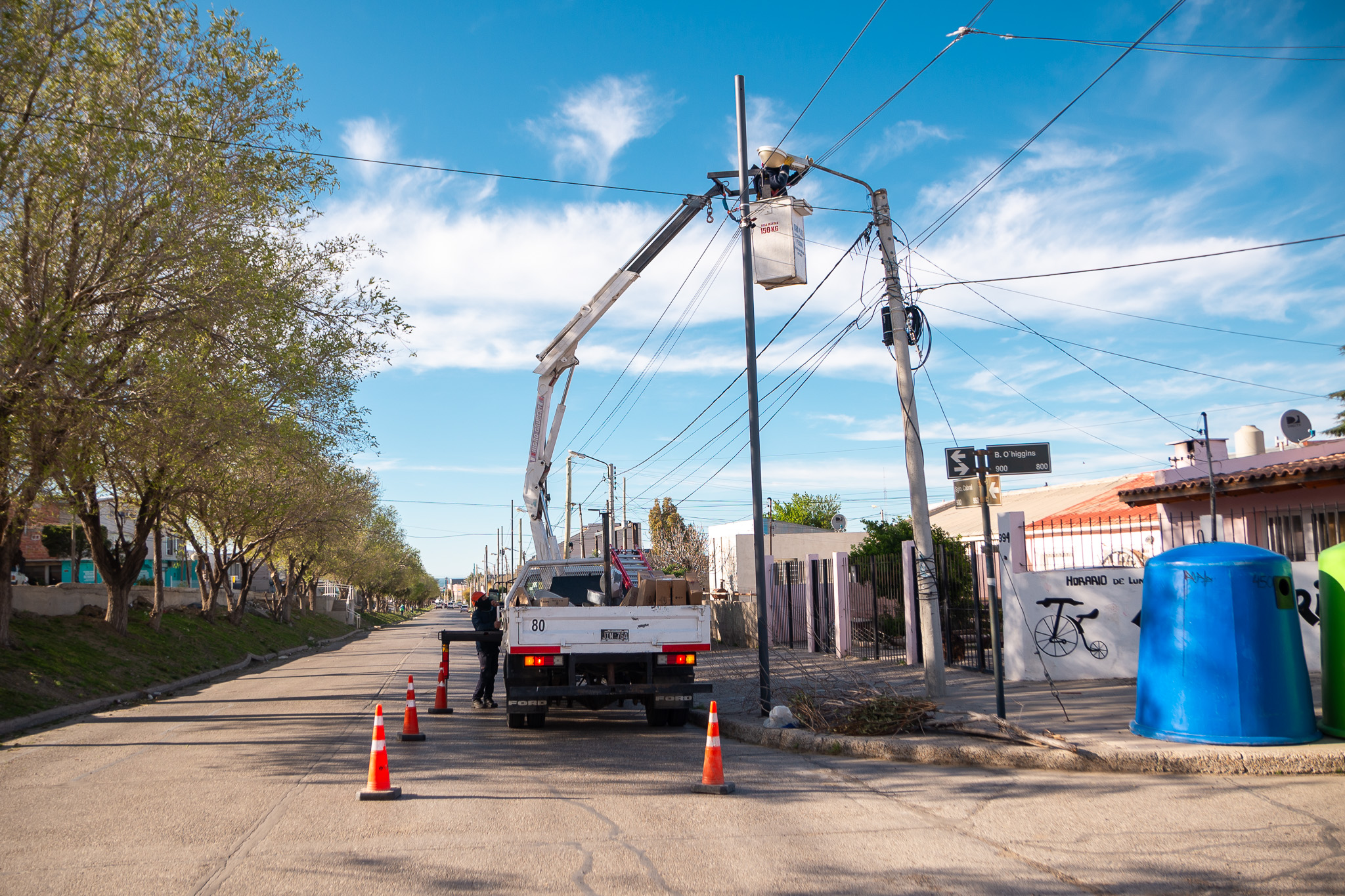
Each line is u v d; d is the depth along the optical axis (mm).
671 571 42594
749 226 12953
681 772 8758
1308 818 6254
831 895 4973
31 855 6016
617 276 17109
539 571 15688
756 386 12641
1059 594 13211
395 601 141125
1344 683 8250
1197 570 8438
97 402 13648
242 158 15250
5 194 12922
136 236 14172
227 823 6855
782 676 15625
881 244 13195
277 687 20500
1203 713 8234
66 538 46000
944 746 8945
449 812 7059
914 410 12867
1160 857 5535
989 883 5129
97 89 13188
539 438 17609
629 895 4996
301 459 18453
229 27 14711
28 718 14180
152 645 24312
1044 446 10070
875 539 23562
